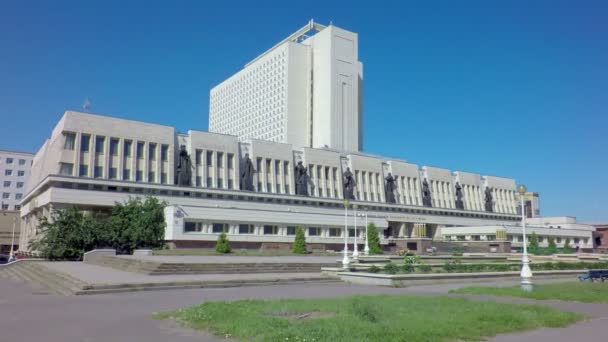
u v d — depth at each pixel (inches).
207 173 3228.3
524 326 554.3
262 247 2760.8
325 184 3794.3
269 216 2827.3
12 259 2600.9
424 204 4436.5
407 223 4210.1
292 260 1680.6
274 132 5442.9
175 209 2454.5
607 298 851.4
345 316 553.3
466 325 526.0
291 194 3555.6
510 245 3358.8
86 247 2089.1
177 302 758.5
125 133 2940.5
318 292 933.2
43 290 1029.2
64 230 2075.5
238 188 3329.2
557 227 4480.8
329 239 3097.9
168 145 3100.4
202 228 2561.5
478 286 1072.8
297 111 5324.8
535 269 1539.1
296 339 434.9
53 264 1649.9
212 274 1282.0
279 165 3587.6
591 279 1302.9
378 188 4104.3
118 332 503.5
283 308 615.2
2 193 4950.8
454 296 815.7
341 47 5305.1
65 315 622.5
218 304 645.3
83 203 2679.6
